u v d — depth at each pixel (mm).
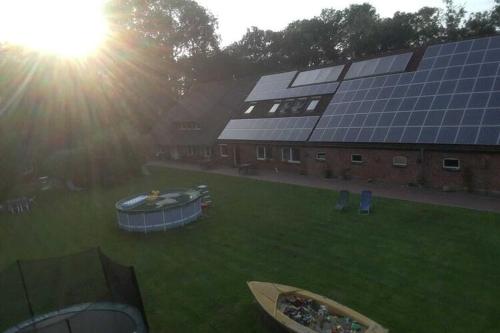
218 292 12766
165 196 22406
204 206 22359
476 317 10258
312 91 32812
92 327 11094
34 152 32625
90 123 35750
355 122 26641
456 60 25078
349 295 11836
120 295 12164
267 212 21078
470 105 21859
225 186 28406
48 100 33531
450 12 58156
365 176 25875
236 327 10750
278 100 35531
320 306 10398
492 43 24391
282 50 66438
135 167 34531
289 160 31281
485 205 18906
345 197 20422
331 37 65062
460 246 14617
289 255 15195
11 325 11844
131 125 39531
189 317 11445
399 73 27391
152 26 53000
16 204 26656
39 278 14719
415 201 20453
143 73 47562
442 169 22125
